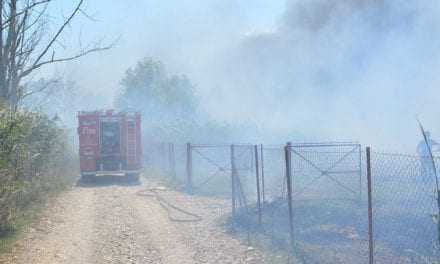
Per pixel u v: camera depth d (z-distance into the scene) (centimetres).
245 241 931
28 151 1163
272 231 959
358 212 994
